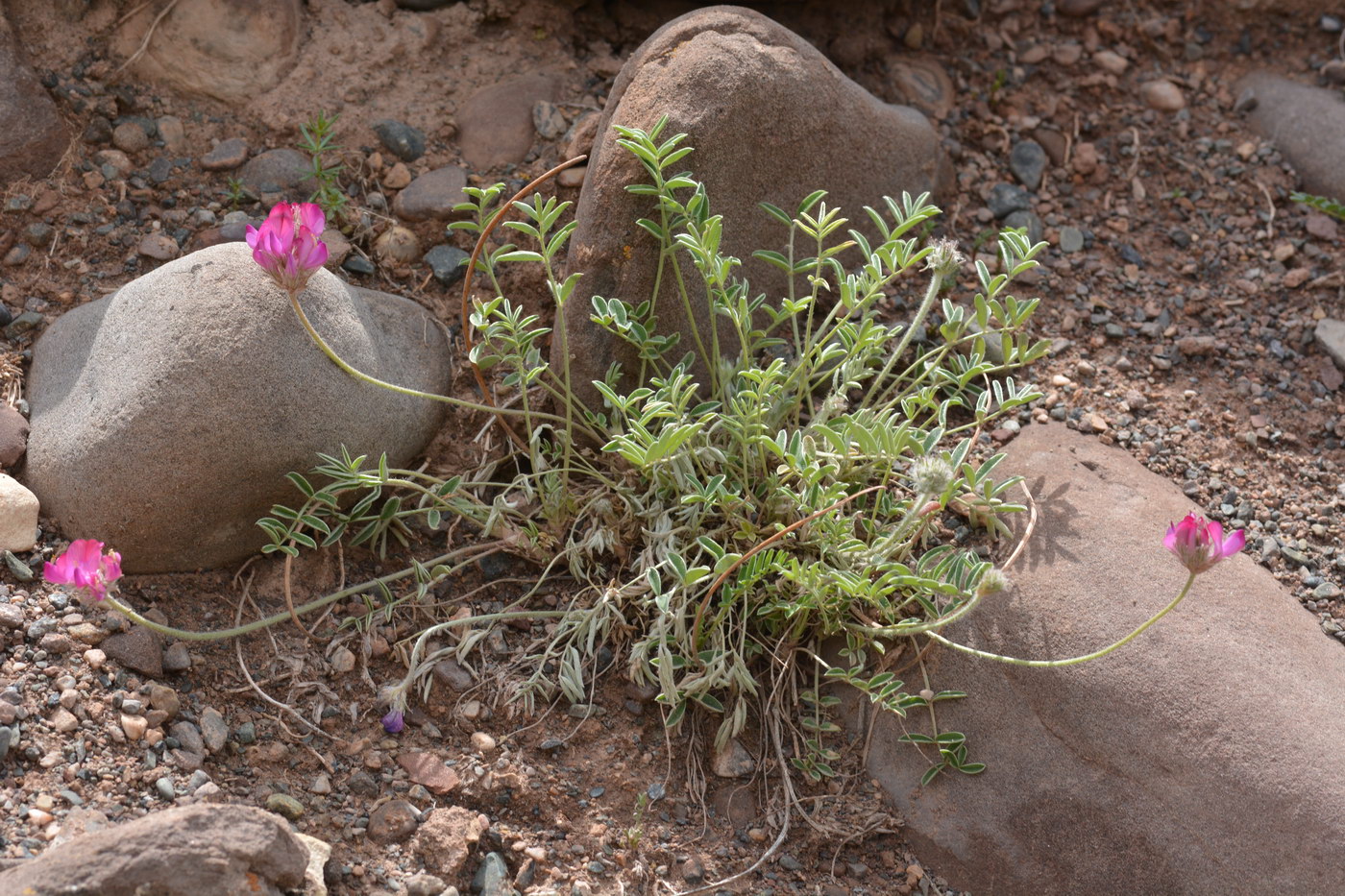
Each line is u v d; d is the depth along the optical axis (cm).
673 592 265
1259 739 256
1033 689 270
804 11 396
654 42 310
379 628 280
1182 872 249
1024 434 320
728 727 270
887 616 273
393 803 252
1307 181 390
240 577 283
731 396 302
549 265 274
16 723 235
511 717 270
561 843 255
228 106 355
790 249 302
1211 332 352
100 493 266
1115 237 375
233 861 206
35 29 348
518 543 289
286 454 271
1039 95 404
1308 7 423
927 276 354
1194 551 230
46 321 311
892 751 273
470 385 319
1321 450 327
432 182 343
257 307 272
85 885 193
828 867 262
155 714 247
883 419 284
